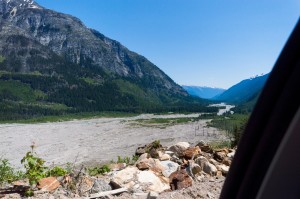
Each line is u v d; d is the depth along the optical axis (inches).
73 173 275.7
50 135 3769.7
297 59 61.0
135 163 333.1
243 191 75.2
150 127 4466.0
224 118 5595.5
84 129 4367.6
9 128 4596.5
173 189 269.1
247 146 73.3
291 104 62.4
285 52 62.9
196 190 253.3
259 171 71.0
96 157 2257.6
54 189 259.0
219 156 350.0
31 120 6146.7
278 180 67.1
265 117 68.1
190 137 3218.5
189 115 7431.1
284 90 63.4
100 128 4468.5
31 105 7819.9
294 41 60.9
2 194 251.0
